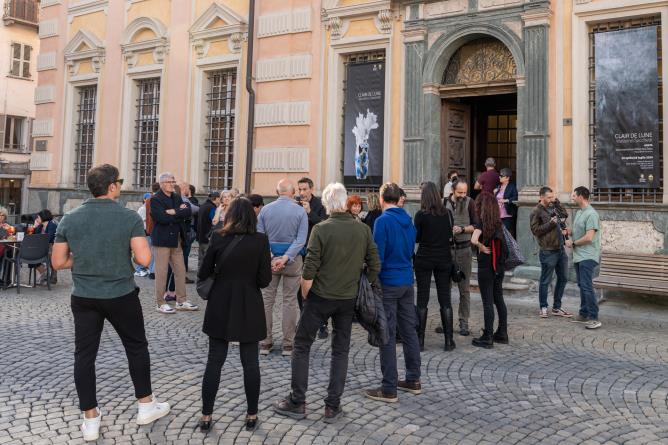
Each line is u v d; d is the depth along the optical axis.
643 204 8.70
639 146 8.83
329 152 11.77
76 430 4.10
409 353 4.97
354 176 11.54
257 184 12.52
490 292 6.44
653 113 8.71
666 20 8.58
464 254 7.05
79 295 4.02
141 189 15.12
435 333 7.07
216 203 10.20
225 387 5.00
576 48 9.31
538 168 9.54
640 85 8.82
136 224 4.16
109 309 4.05
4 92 26.14
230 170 13.63
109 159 15.62
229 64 13.43
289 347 6.04
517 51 9.78
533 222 8.02
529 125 9.65
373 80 11.36
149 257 4.21
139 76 15.16
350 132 11.61
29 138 27.17
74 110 16.86
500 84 10.30
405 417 4.41
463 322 7.03
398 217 5.00
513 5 9.80
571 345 6.54
